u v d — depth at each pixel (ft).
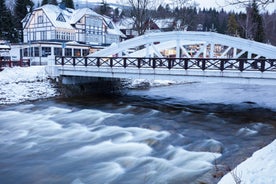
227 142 36.45
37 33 147.64
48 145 36.45
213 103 65.36
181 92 83.97
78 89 76.02
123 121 48.70
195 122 47.80
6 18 160.45
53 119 50.03
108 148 35.12
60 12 147.54
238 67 52.06
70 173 28.14
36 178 27.20
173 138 38.63
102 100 69.41
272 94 78.33
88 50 143.43
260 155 26.68
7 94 62.80
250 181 20.52
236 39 61.36
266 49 58.80
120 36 186.80
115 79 87.04
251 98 71.67
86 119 50.21
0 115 52.11
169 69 58.13
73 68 70.59
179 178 25.88
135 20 131.95
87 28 159.12
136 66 63.31
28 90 66.69
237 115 52.90
